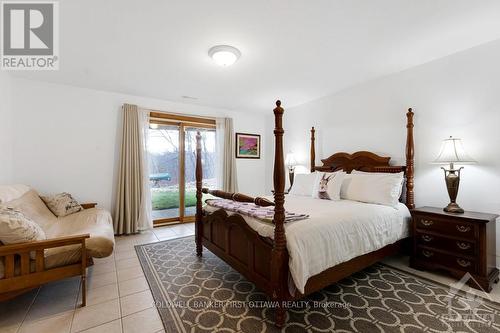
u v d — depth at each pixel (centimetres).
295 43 231
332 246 182
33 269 176
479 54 239
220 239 247
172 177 454
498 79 229
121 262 271
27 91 321
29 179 321
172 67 286
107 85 350
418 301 189
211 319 169
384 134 322
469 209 248
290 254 160
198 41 226
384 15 189
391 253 248
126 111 378
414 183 291
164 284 219
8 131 298
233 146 495
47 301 192
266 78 323
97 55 254
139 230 389
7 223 168
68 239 183
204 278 232
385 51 250
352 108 363
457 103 255
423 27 206
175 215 467
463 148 237
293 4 174
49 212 295
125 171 375
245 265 203
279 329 158
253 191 538
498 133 229
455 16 191
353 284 218
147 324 165
